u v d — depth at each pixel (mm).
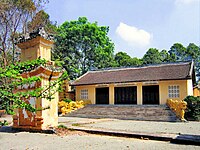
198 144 8453
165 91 23219
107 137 10414
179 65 24781
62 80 5219
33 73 11008
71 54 39312
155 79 23031
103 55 40875
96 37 40688
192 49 51875
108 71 29438
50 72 11500
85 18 42375
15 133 11438
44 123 11711
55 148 7980
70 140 9516
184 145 8422
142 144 8609
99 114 22438
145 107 22422
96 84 26828
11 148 8117
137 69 27219
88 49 40781
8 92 3799
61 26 41781
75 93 29562
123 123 15914
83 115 22703
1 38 24375
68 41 39562
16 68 4082
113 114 21750
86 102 27000
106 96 27203
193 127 13344
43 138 10031
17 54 25344
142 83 24547
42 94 4430
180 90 22406
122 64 43594
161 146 8203
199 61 50438
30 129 11977
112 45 45594
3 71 3752
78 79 29766
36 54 12000
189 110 18562
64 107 24359
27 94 4023
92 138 10039
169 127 13344
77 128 12398
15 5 24312
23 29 25641
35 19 26453
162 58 47000
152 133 10430
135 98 25375
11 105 3848
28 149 7918
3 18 23859
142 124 15195
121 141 9297
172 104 19625
